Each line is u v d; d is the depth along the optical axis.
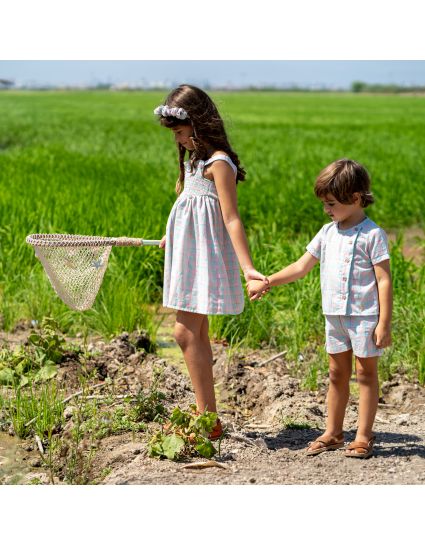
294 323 7.08
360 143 23.95
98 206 11.40
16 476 4.44
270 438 5.07
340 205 4.58
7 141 28.94
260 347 7.08
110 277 8.09
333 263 4.68
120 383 5.89
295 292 7.67
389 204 13.41
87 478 4.48
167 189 13.88
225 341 7.16
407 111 58.66
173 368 6.31
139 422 5.14
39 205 11.20
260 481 4.26
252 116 48.47
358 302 4.62
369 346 4.60
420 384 6.12
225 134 4.82
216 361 6.61
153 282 8.38
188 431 4.62
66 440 4.95
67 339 7.11
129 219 10.04
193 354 4.89
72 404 5.46
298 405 5.54
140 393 5.27
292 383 5.99
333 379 4.79
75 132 31.44
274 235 10.13
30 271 8.47
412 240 11.80
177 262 4.78
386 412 5.68
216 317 7.24
